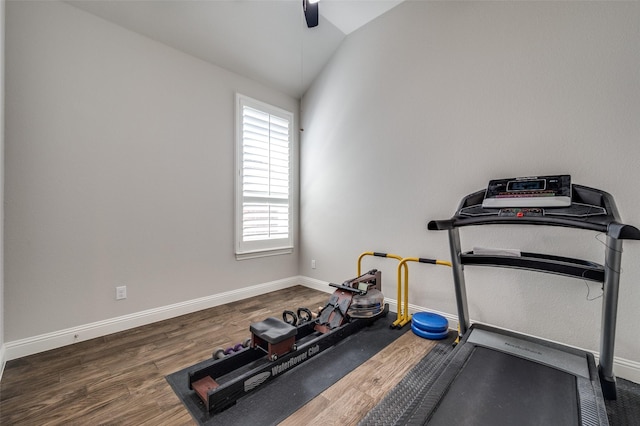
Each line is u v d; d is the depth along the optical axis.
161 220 2.63
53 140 2.08
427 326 2.25
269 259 3.55
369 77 3.04
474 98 2.31
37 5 2.01
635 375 1.68
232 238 3.18
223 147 3.08
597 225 1.35
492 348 1.79
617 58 1.74
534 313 2.06
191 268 2.85
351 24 3.07
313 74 3.60
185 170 2.79
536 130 2.03
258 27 2.84
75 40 2.17
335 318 2.33
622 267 1.73
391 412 1.39
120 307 2.40
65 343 2.13
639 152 1.67
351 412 1.45
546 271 1.62
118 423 1.38
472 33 2.32
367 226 3.09
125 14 2.33
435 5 2.53
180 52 2.74
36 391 1.60
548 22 1.97
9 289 1.93
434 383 1.47
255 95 3.37
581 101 1.86
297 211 3.88
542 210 1.58
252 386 1.59
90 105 2.24
